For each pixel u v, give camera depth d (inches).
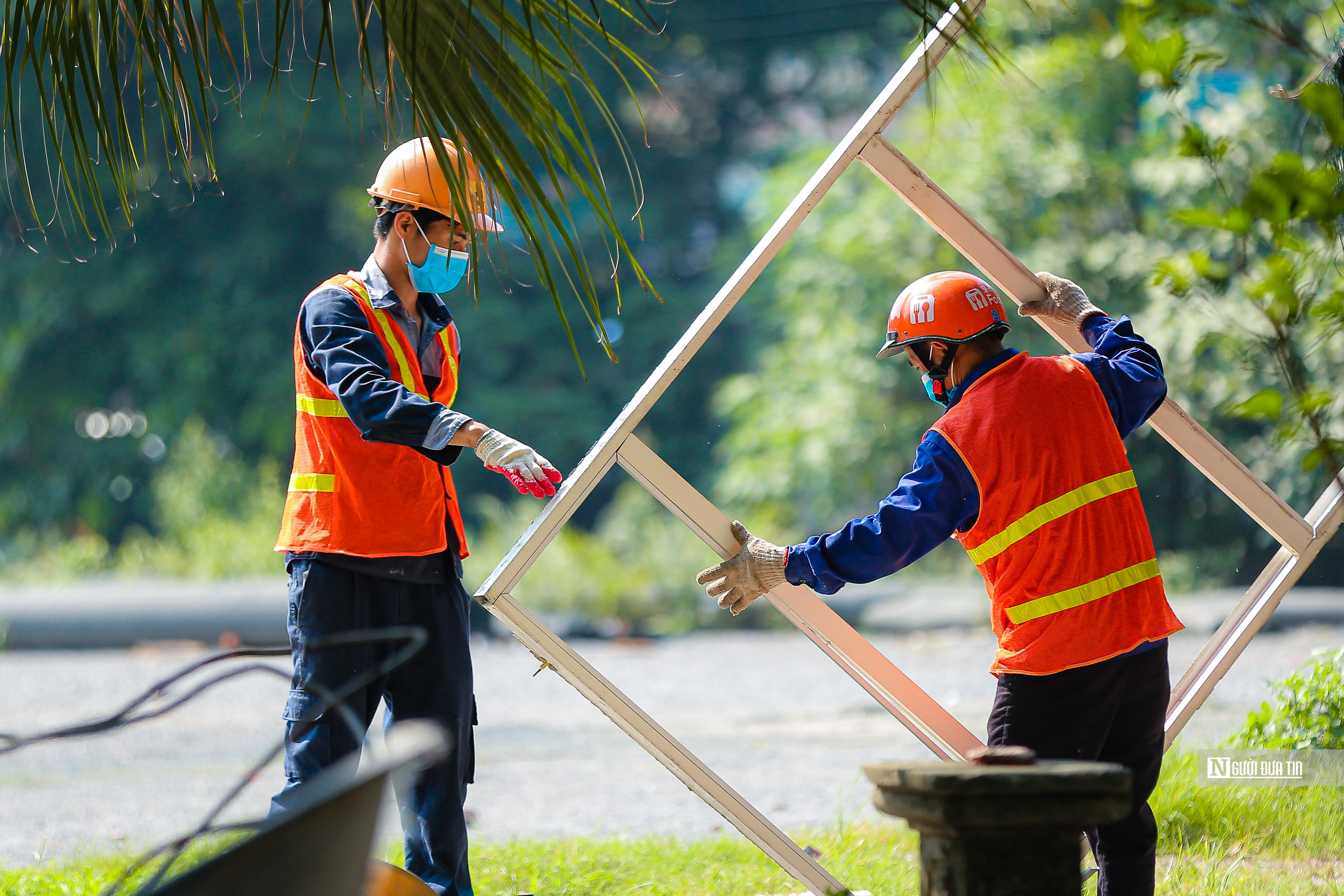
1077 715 350.0
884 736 884.0
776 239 394.6
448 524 386.9
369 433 350.0
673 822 619.8
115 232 2192.4
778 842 391.5
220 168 2337.6
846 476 1950.1
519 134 2271.2
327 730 356.5
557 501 384.5
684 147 2802.7
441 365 395.5
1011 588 357.7
